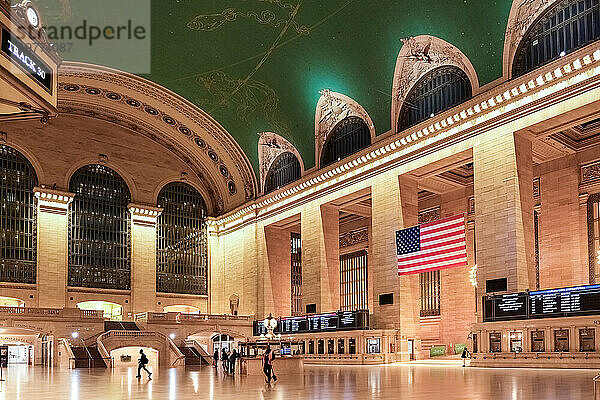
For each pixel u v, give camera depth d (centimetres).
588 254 3078
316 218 3972
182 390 1534
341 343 3456
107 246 4525
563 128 2731
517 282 2641
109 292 4450
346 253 4753
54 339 3738
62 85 4150
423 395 1259
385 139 3428
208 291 4903
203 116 4431
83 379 2102
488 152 2870
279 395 1346
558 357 2348
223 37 3512
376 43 3234
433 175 3406
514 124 2772
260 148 4478
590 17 2542
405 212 3372
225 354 2881
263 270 4444
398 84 3372
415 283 3331
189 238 4906
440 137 3130
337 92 3656
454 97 3130
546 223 3272
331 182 3859
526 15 2747
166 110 4497
